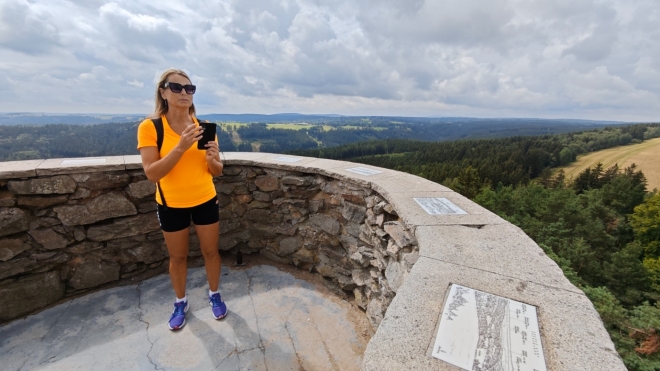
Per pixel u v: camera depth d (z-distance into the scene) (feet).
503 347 2.88
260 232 10.90
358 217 8.62
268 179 10.41
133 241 9.27
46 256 8.08
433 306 3.45
